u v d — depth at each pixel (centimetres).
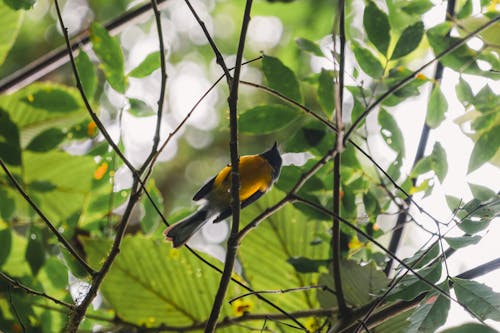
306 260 837
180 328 879
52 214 920
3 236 841
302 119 844
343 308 737
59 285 848
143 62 757
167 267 906
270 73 793
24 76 902
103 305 1062
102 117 955
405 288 617
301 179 655
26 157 934
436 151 814
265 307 895
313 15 1345
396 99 819
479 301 582
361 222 861
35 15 1570
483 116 830
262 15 1426
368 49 809
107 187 879
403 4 862
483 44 820
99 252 872
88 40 902
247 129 804
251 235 931
